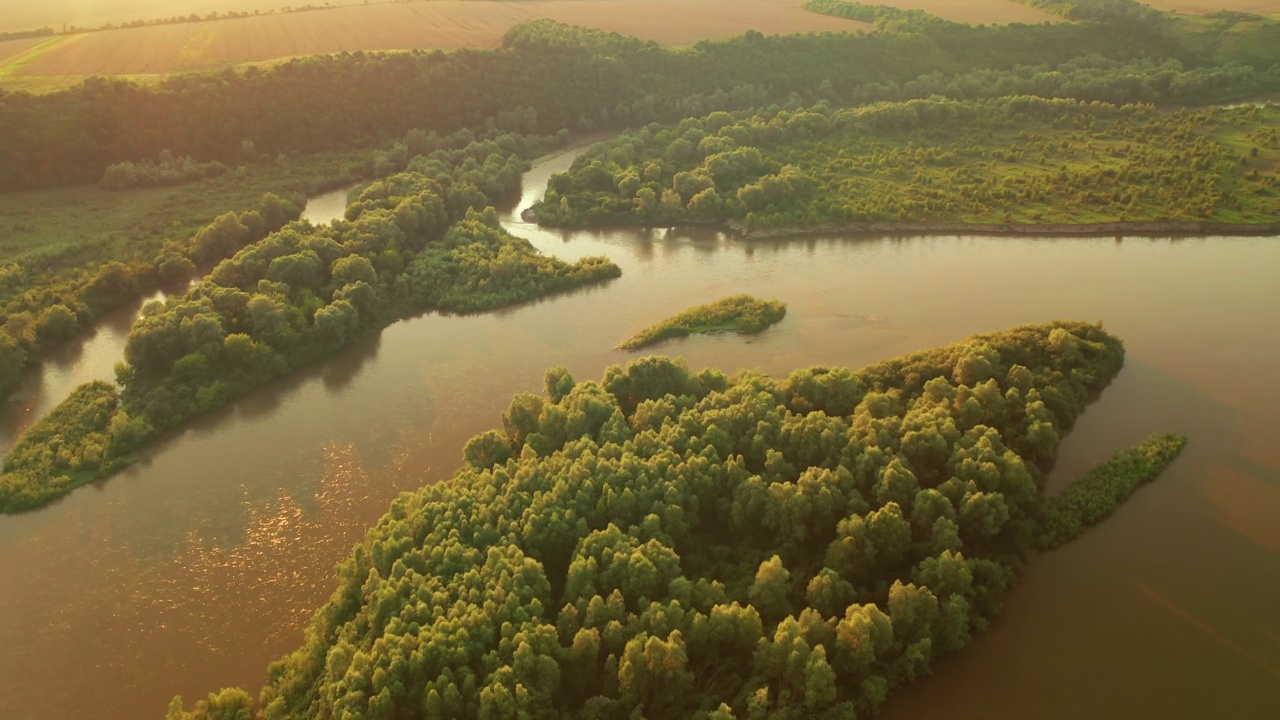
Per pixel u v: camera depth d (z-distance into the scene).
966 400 109.25
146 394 133.25
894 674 82.06
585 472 99.56
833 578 86.31
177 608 97.62
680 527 95.38
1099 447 114.25
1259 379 127.56
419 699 76.62
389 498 113.44
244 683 88.12
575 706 79.62
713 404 114.00
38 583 102.19
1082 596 92.00
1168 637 87.00
